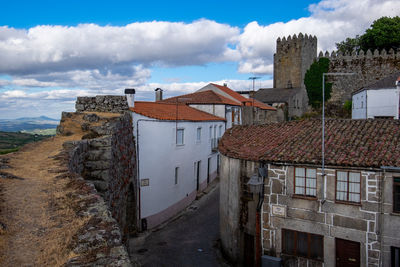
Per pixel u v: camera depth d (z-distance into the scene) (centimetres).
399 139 1438
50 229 604
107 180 1327
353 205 1365
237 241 1736
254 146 1766
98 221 634
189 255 1909
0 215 649
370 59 5447
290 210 1509
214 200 2920
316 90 5906
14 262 493
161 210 2456
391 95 3009
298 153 1515
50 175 949
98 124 1678
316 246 1466
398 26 5334
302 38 6344
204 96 3947
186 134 2778
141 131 2302
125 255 516
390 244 1305
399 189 1288
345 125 1709
